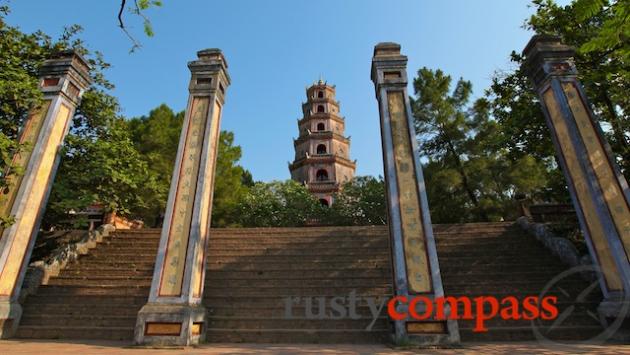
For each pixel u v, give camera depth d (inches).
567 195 573.3
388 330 330.6
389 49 425.4
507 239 519.2
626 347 268.7
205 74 418.6
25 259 356.5
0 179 349.4
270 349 286.2
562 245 450.6
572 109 358.3
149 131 824.9
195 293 330.0
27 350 266.4
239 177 1027.9
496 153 800.3
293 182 1131.9
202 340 324.2
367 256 490.9
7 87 353.7
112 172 433.4
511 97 519.2
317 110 1449.3
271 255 502.3
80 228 586.9
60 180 434.6
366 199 1010.7
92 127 483.5
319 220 999.0
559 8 463.8
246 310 376.5
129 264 472.1
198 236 343.9
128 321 356.2
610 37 217.2
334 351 274.7
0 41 399.9
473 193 826.8
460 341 309.1
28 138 381.7
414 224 335.3
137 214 799.1
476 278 420.2
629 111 454.3
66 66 419.5
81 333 340.5
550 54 387.9
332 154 1282.0
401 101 391.2
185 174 367.9
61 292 406.3
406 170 358.6
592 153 338.3
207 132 387.5
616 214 314.0
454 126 850.1
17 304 346.0
